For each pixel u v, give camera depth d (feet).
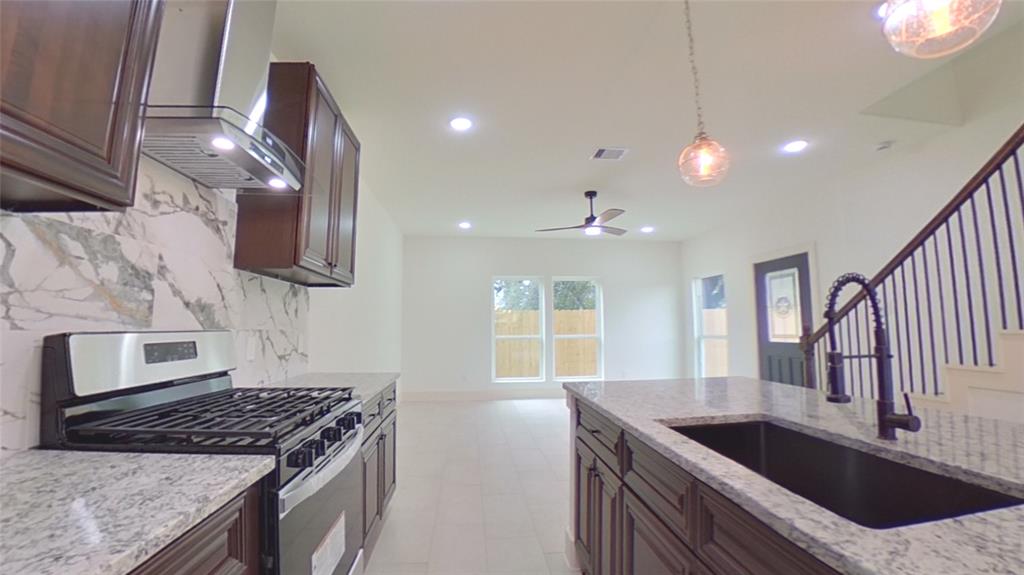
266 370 7.86
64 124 2.59
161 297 5.18
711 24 6.93
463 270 24.23
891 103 9.89
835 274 14.38
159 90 4.66
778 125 10.47
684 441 4.08
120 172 2.98
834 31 7.13
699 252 23.50
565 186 15.05
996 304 9.55
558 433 16.37
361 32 7.04
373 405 7.54
